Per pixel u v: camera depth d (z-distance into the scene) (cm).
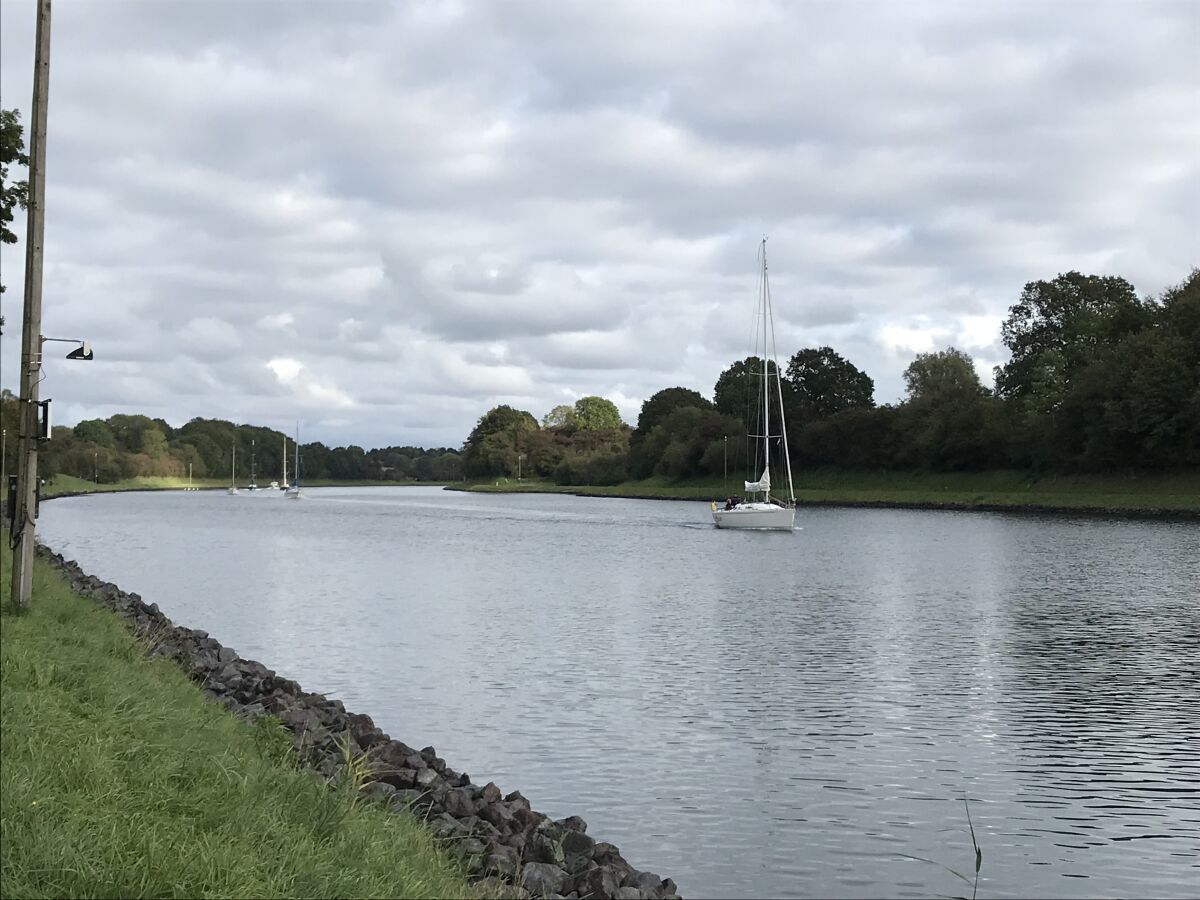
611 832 1445
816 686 2331
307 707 1680
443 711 2088
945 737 1920
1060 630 3136
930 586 4381
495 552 6450
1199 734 1944
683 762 1759
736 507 9062
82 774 923
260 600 3875
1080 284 13200
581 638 2986
